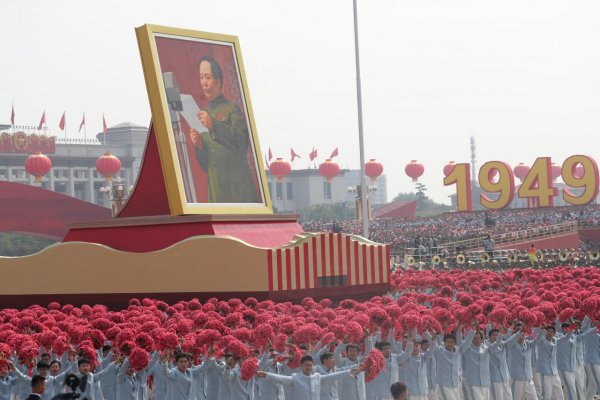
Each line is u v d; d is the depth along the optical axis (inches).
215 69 3376.0
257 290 2891.2
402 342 1594.5
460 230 7450.8
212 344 1483.8
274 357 1418.6
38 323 1872.5
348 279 3110.2
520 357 1691.7
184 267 3041.3
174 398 1473.9
